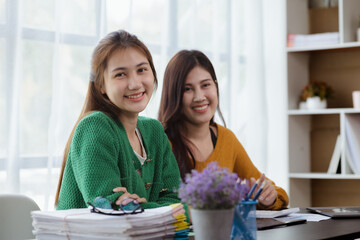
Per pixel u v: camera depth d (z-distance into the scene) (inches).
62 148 101.2
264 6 151.3
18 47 94.6
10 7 93.7
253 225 48.7
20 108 95.3
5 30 93.4
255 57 145.3
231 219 45.4
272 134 151.3
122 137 65.4
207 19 133.7
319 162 144.4
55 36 99.7
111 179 58.9
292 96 137.7
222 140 91.8
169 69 88.7
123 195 56.8
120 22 110.6
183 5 127.9
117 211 51.4
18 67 94.6
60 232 48.4
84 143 60.4
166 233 49.3
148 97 66.6
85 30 105.7
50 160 98.2
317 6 147.3
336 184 143.1
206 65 88.7
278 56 150.6
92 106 66.6
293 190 137.7
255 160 144.6
